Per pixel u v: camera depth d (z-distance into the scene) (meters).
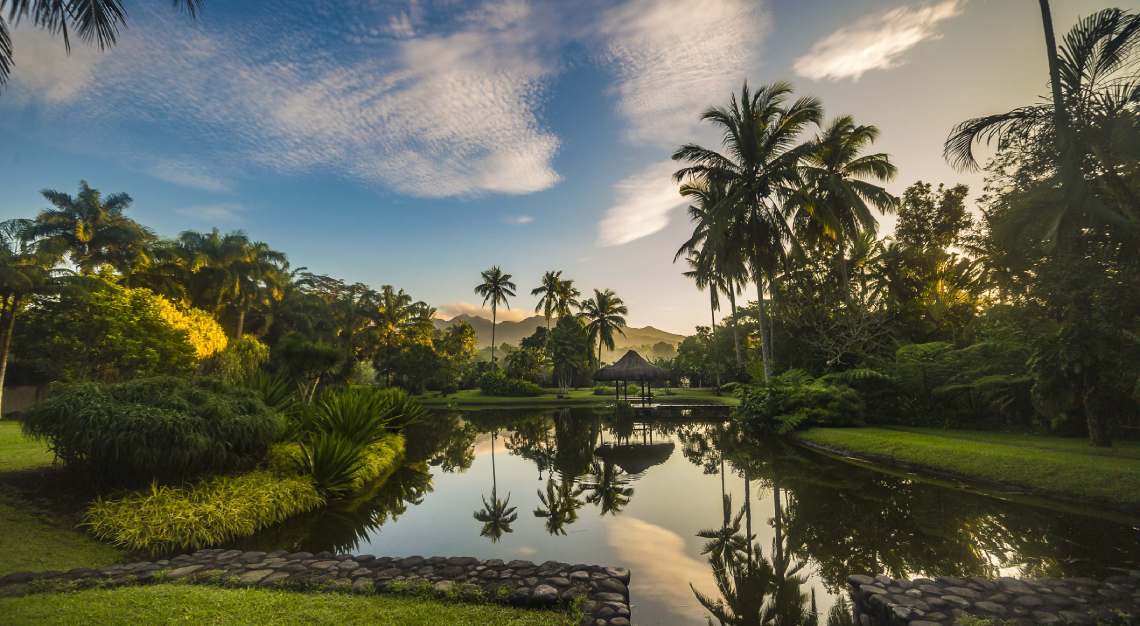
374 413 13.70
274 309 42.91
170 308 22.95
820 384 18.11
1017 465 9.55
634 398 40.94
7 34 6.98
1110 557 5.89
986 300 17.81
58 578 4.74
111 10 7.39
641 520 8.48
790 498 9.48
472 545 7.21
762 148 20.14
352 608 4.14
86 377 19.80
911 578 5.65
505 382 48.06
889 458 12.03
